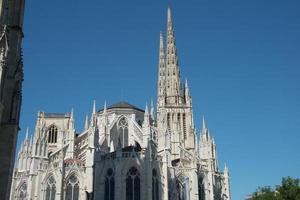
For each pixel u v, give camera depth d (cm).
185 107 14100
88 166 8288
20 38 4203
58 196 8025
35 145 9625
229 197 11025
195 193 8919
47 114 12912
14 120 3906
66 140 10781
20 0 4319
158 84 14938
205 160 10850
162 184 8338
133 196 7950
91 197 8019
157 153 8719
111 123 10338
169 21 16162
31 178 9119
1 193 3609
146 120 9738
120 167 8044
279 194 6112
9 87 3941
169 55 15300
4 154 3753
